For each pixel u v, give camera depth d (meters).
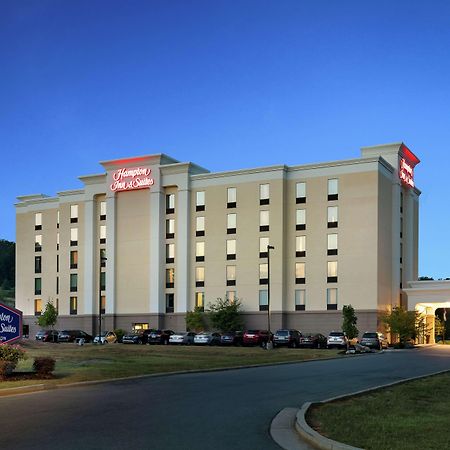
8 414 12.73
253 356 34.94
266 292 61.59
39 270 78.00
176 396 16.05
